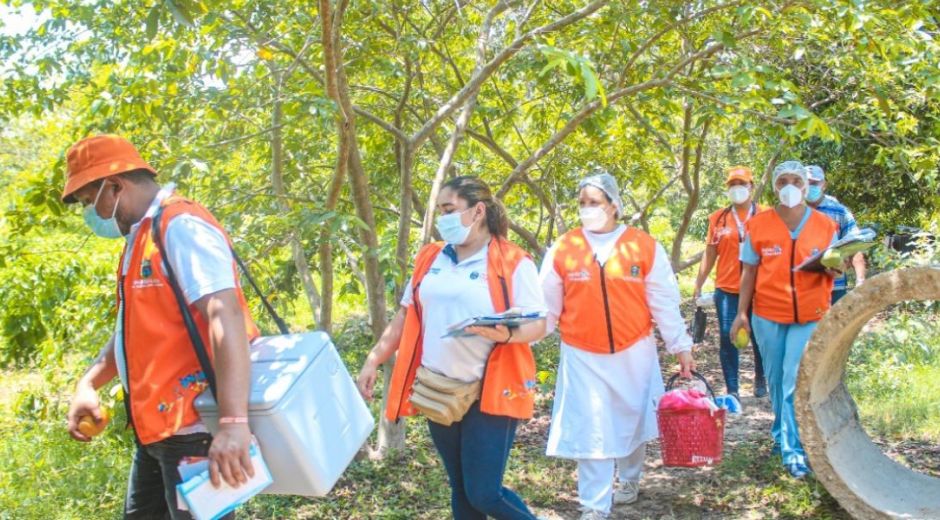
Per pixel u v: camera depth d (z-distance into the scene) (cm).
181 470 270
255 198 575
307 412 284
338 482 547
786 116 483
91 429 328
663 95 650
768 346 539
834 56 638
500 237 388
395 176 799
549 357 909
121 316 291
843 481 450
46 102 584
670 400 453
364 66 682
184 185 520
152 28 385
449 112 584
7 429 707
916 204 1198
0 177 817
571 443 468
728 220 719
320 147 718
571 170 941
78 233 772
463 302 371
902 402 671
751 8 500
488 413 368
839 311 438
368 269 583
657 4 592
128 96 472
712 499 516
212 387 279
